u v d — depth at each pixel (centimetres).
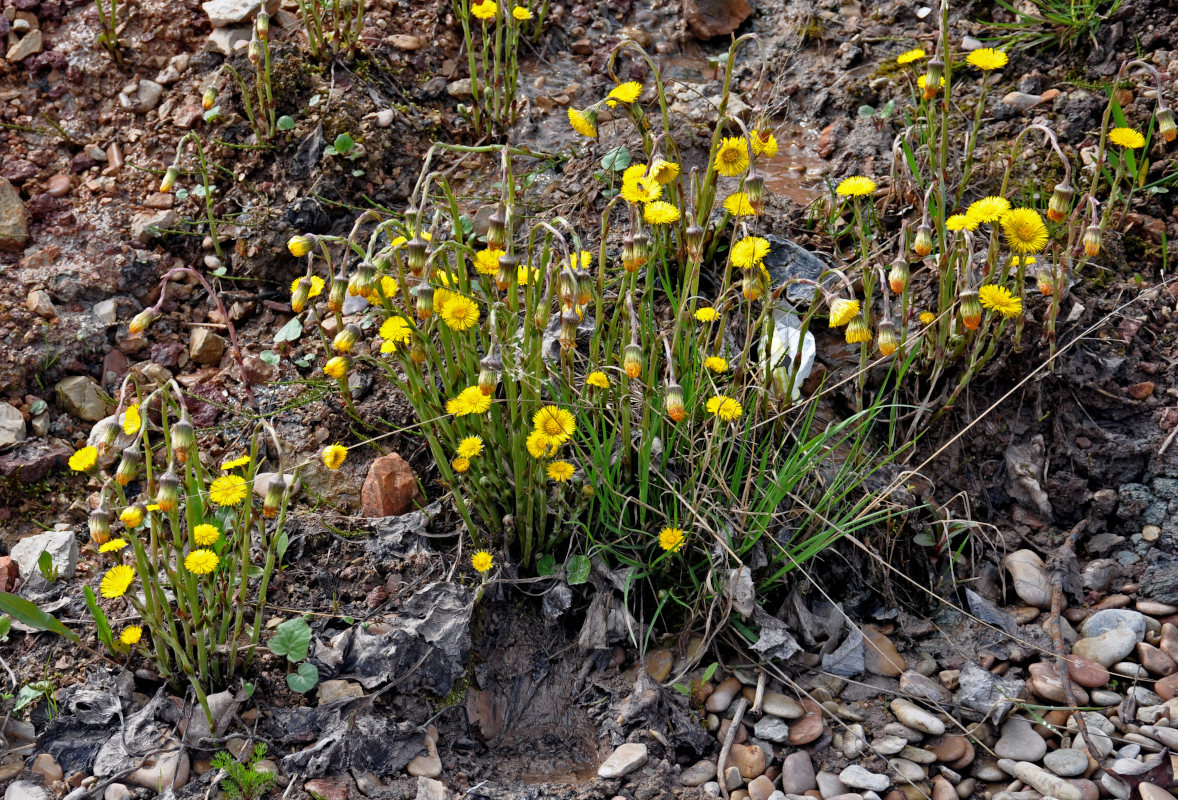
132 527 128
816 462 142
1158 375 150
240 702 133
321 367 155
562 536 142
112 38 173
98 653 135
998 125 167
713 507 140
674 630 141
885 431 151
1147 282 155
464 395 132
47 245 162
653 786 132
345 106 168
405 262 148
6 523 147
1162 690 136
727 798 131
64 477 150
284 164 166
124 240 163
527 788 132
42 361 155
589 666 139
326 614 139
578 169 167
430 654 136
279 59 170
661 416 141
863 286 149
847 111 174
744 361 142
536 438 134
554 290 148
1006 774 133
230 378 156
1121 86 165
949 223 143
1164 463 147
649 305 147
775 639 138
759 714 136
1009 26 174
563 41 184
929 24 179
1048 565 144
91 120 172
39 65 173
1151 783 131
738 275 156
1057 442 149
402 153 169
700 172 166
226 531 139
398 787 131
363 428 151
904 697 137
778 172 169
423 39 177
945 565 145
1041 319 151
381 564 141
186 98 171
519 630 141
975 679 137
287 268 162
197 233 164
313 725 132
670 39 185
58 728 131
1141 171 158
